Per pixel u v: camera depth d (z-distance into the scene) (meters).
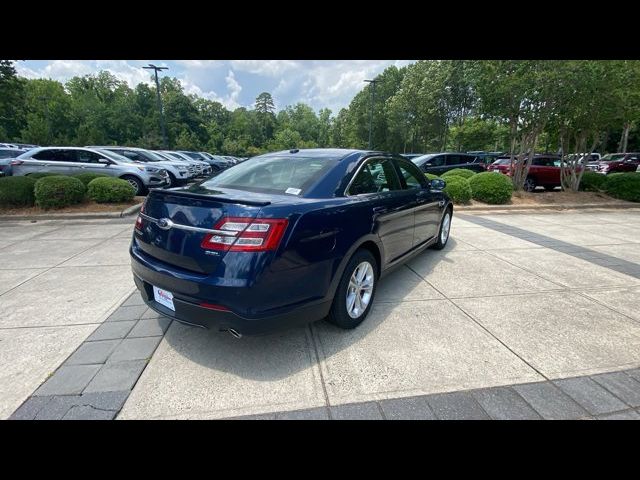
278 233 2.11
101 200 8.06
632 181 10.33
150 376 2.25
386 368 2.38
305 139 96.19
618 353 2.62
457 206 9.39
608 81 8.33
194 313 2.20
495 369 2.39
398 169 3.87
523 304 3.45
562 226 7.32
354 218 2.69
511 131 10.78
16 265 4.34
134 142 52.78
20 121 45.50
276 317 2.19
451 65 31.25
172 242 2.27
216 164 23.97
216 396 2.09
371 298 3.09
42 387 2.13
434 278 4.11
